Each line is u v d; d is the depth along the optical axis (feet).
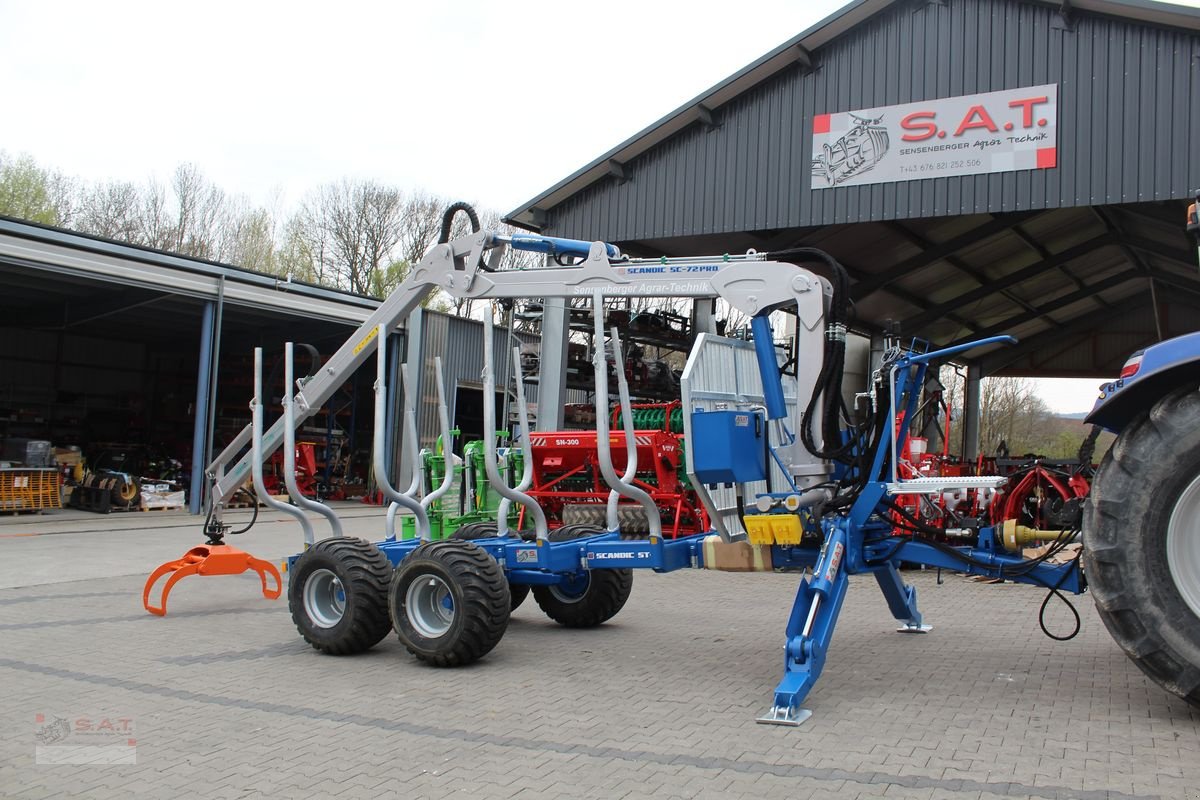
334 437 73.51
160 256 50.62
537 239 21.21
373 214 134.10
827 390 17.54
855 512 17.44
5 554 35.99
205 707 15.98
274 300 57.11
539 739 14.12
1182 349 13.73
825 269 52.34
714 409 23.54
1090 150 35.55
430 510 34.32
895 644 20.92
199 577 31.60
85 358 76.02
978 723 14.57
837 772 12.41
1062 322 78.23
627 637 22.40
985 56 37.50
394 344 65.57
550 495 35.37
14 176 112.27
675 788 11.93
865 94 39.78
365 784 12.24
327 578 20.40
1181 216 45.11
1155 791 11.46
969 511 29.45
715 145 43.01
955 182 37.93
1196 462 13.47
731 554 19.04
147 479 57.52
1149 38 34.86
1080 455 16.62
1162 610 13.58
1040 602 27.14
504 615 18.94
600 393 18.99
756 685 17.48
